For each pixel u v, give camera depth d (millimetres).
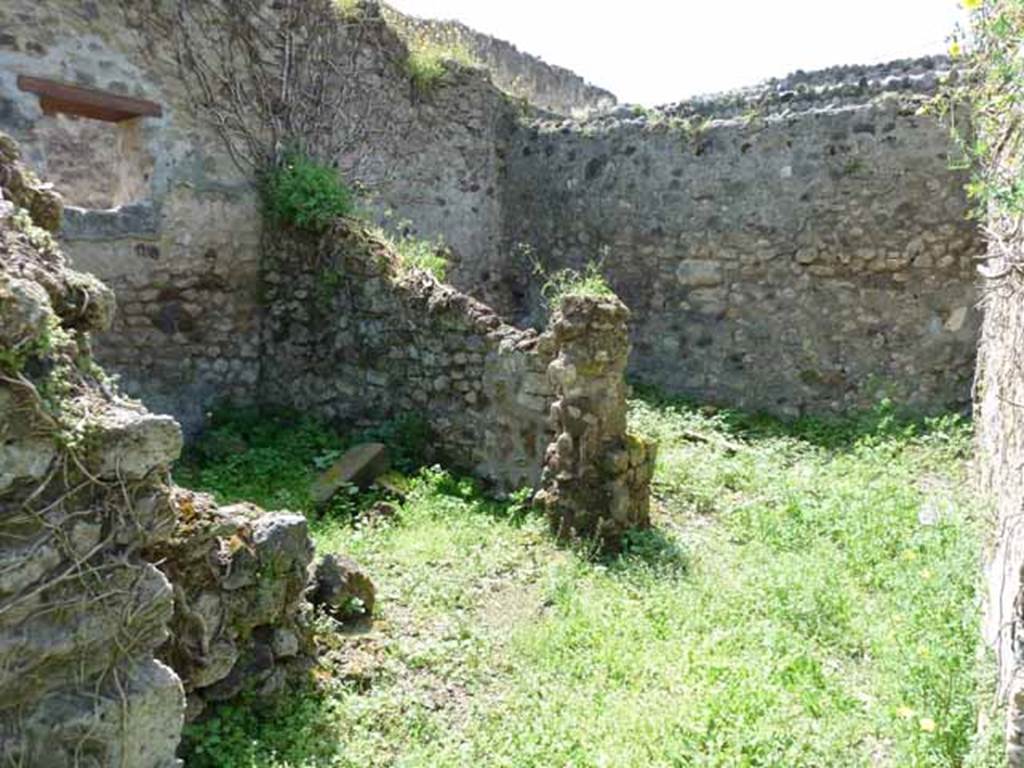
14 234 2160
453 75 9422
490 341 5953
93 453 1925
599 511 5090
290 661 3264
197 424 6922
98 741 1956
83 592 1926
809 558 4734
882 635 3699
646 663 3555
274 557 3123
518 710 3254
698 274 8820
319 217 6910
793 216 8266
